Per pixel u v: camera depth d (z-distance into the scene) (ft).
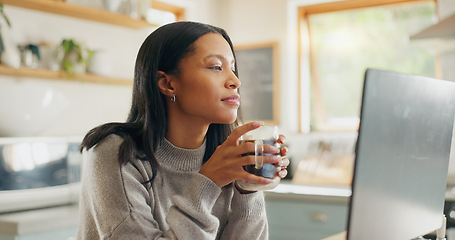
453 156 3.85
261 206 4.08
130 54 12.01
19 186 7.81
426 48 10.64
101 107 11.26
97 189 3.58
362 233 2.75
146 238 3.49
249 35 14.15
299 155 13.29
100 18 10.74
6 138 7.86
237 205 4.01
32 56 9.47
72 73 9.75
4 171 7.64
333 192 10.61
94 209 3.61
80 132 10.76
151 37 3.81
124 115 11.75
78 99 10.75
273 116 13.78
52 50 9.89
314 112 14.02
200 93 3.65
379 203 2.83
